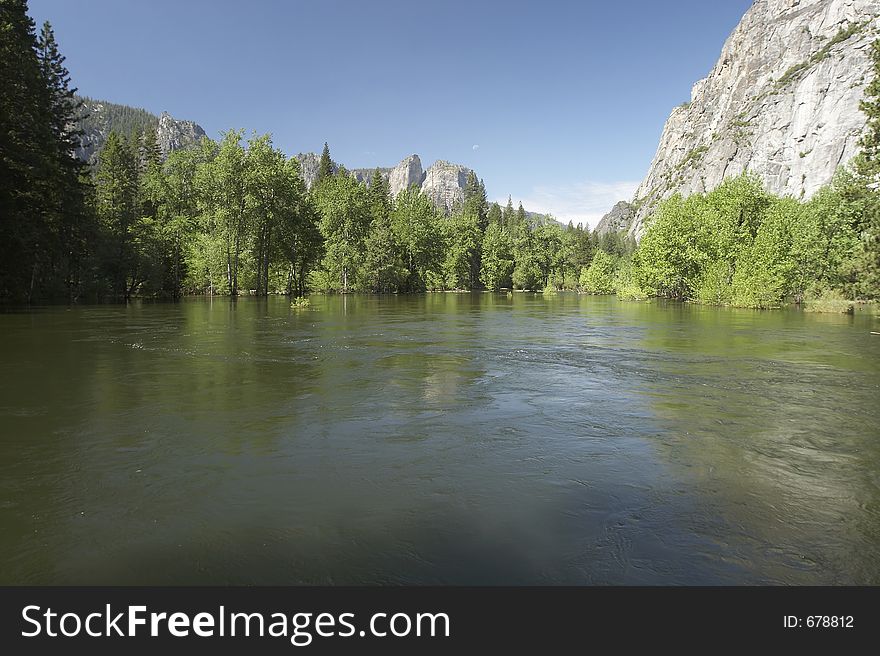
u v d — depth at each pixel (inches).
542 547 164.6
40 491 204.4
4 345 611.5
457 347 641.0
